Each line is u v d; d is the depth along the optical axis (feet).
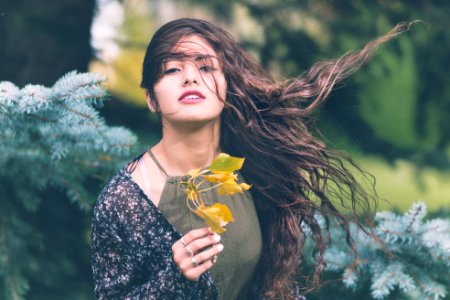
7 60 16.51
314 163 9.29
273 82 9.14
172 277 8.01
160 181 8.52
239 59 8.85
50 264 13.61
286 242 9.20
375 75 19.47
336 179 10.60
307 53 18.69
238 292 8.92
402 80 19.66
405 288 10.78
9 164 11.91
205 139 8.52
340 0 19.21
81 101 11.10
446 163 21.17
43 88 10.87
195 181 8.54
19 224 12.90
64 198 14.39
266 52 18.66
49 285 13.44
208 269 8.44
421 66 19.77
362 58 9.71
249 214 8.87
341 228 11.62
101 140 11.57
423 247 11.18
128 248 8.43
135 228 8.38
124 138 11.64
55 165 12.01
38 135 11.41
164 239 8.37
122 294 8.44
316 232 9.63
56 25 16.31
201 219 8.43
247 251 8.75
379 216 11.33
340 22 19.11
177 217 8.41
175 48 8.34
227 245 8.61
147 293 8.06
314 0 19.22
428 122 20.51
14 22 16.11
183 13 22.43
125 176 8.55
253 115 8.95
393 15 19.29
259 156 9.12
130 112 18.03
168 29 8.48
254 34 19.02
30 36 16.28
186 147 8.49
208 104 8.32
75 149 11.60
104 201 8.44
